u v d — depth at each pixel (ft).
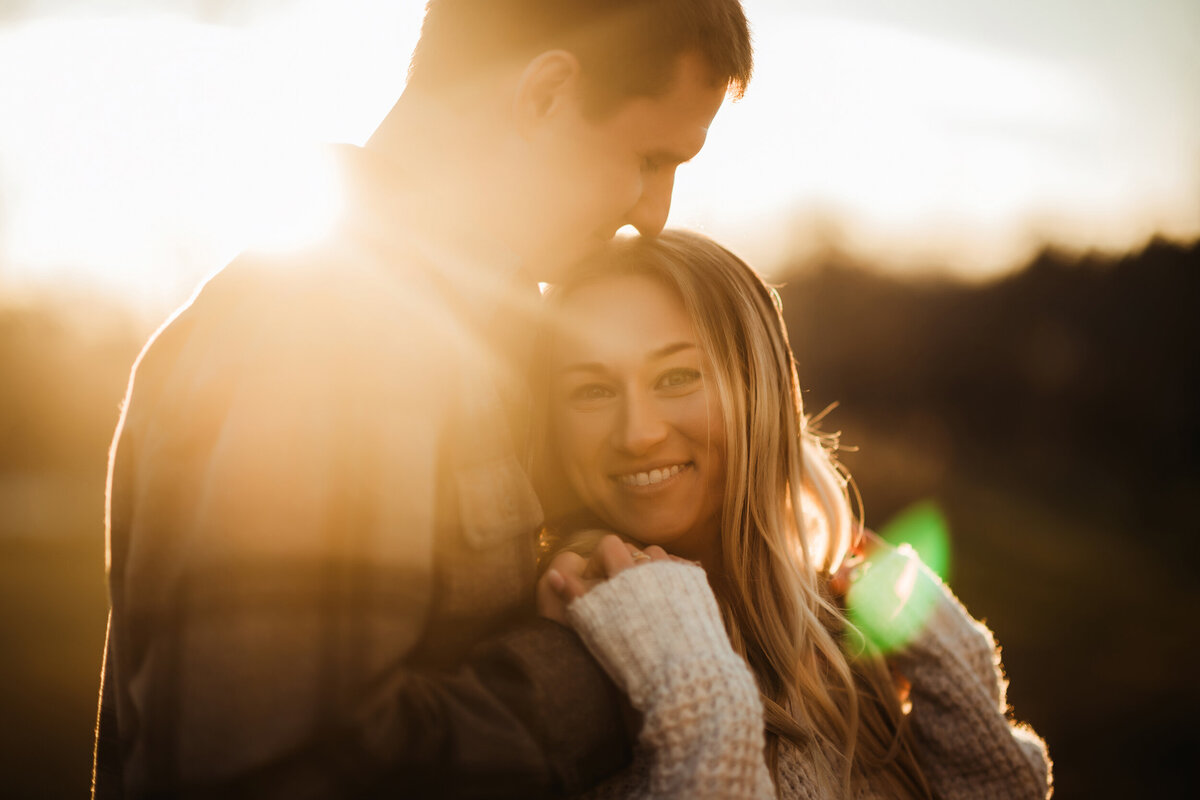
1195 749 21.01
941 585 6.57
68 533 47.60
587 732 4.14
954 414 73.26
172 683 3.45
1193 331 65.05
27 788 19.39
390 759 3.57
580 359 5.95
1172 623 30.07
